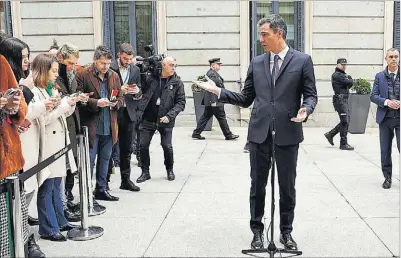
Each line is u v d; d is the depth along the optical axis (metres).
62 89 4.99
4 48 3.82
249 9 12.44
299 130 4.15
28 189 4.21
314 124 12.55
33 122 4.12
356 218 5.20
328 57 12.39
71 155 4.77
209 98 10.41
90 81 5.42
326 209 5.54
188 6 12.30
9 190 3.20
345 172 7.46
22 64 3.90
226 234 4.75
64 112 4.39
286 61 4.09
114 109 5.70
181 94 6.82
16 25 12.30
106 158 5.86
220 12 12.30
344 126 9.41
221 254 4.24
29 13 12.30
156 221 5.16
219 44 12.38
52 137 4.42
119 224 5.07
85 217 4.71
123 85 5.80
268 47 4.07
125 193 6.31
